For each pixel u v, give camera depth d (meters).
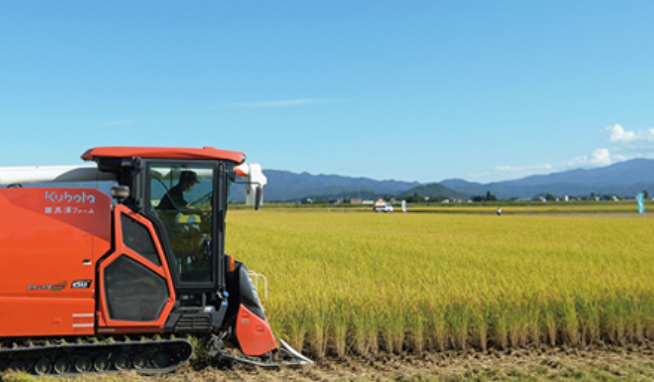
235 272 6.46
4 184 6.13
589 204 111.81
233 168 6.25
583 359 6.83
